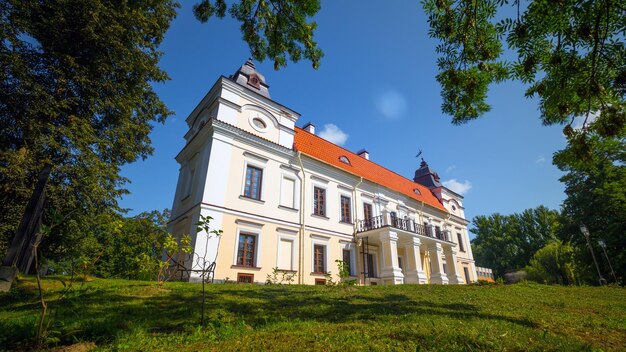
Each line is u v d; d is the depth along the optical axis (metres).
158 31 15.80
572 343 3.85
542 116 4.98
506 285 12.17
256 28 6.70
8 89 10.83
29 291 6.75
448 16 4.45
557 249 36.94
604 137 4.00
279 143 17.09
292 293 7.90
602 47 3.71
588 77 4.03
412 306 6.25
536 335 4.15
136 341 3.47
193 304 5.68
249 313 5.20
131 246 27.86
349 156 23.64
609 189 24.27
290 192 16.89
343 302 6.61
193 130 18.00
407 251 19.53
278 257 14.93
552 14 3.76
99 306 5.18
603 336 4.53
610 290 11.80
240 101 16.11
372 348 3.33
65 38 12.50
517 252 53.91
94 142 12.54
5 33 10.67
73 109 13.07
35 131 11.17
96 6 12.32
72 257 4.92
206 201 13.20
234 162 14.73
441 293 8.96
